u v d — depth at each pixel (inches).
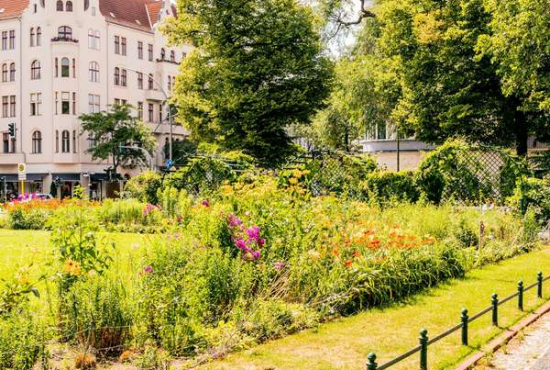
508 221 658.8
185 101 1366.9
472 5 1161.4
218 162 926.4
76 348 273.4
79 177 2294.5
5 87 2397.9
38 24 2309.3
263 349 285.4
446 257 479.8
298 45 1343.5
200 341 283.0
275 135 1341.0
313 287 364.5
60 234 287.7
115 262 361.4
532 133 1274.6
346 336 308.8
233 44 1336.1
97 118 2171.5
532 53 943.7
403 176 827.4
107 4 2501.2
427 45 1231.5
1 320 250.5
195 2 1341.0
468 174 796.6
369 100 1517.0
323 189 850.8
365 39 1619.1
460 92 1187.3
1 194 2362.2
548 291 425.4
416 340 303.6
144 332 277.7
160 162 2632.9
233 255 378.6
